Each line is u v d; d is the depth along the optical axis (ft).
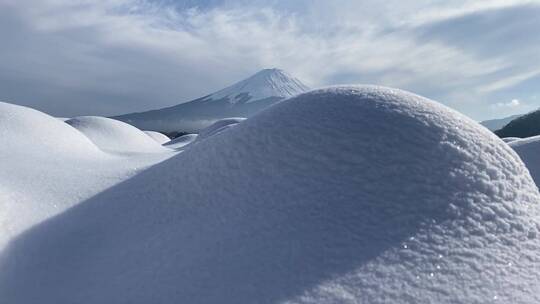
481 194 9.83
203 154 12.73
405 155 10.51
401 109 11.84
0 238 10.28
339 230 8.85
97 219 11.75
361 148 10.77
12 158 17.70
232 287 7.71
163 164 14.25
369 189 9.82
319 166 10.57
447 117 11.84
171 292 7.86
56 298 8.33
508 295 7.43
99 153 25.71
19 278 9.11
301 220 9.22
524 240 8.93
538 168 23.27
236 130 12.98
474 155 10.71
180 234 9.81
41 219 11.87
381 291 7.38
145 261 9.14
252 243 8.83
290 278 7.77
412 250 8.34
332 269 7.91
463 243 8.59
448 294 7.38
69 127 27.96
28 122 23.88
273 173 10.75
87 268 9.42
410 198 9.57
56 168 16.93
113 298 8.02
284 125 11.98
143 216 11.23
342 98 12.64
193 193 11.32
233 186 10.87
